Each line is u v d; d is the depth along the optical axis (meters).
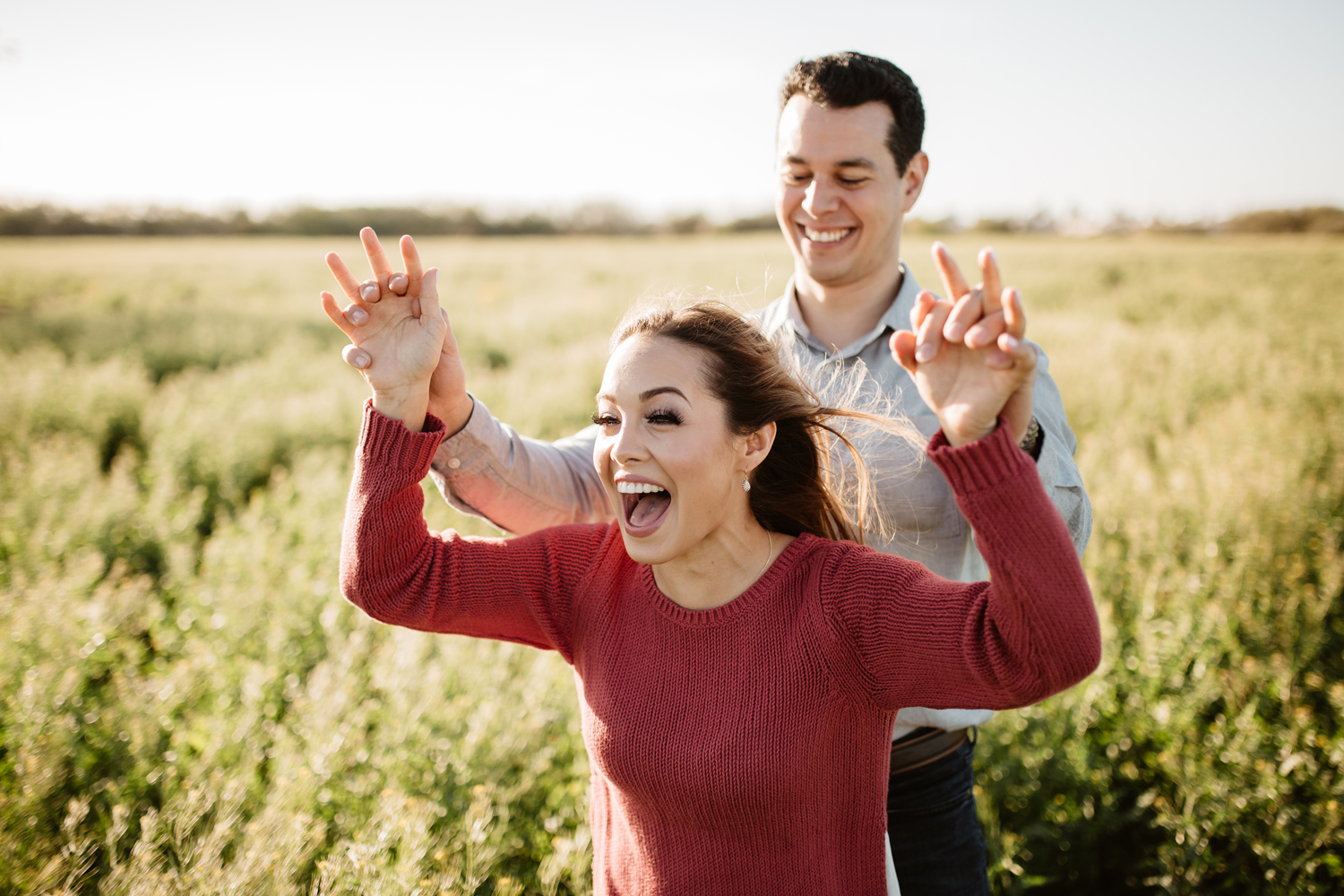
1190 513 4.66
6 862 2.13
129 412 7.91
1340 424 6.35
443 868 2.10
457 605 1.42
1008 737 2.91
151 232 70.12
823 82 1.84
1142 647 3.34
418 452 1.36
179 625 3.67
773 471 1.48
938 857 1.79
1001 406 1.02
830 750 1.29
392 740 2.66
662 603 1.37
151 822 2.04
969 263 27.67
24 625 3.17
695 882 1.33
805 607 1.28
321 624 3.58
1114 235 61.53
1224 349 9.87
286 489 5.39
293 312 17.45
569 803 2.65
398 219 76.12
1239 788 2.59
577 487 1.83
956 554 1.81
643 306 1.42
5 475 5.54
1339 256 32.31
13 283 24.50
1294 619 3.62
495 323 15.07
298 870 2.08
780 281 21.20
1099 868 2.65
